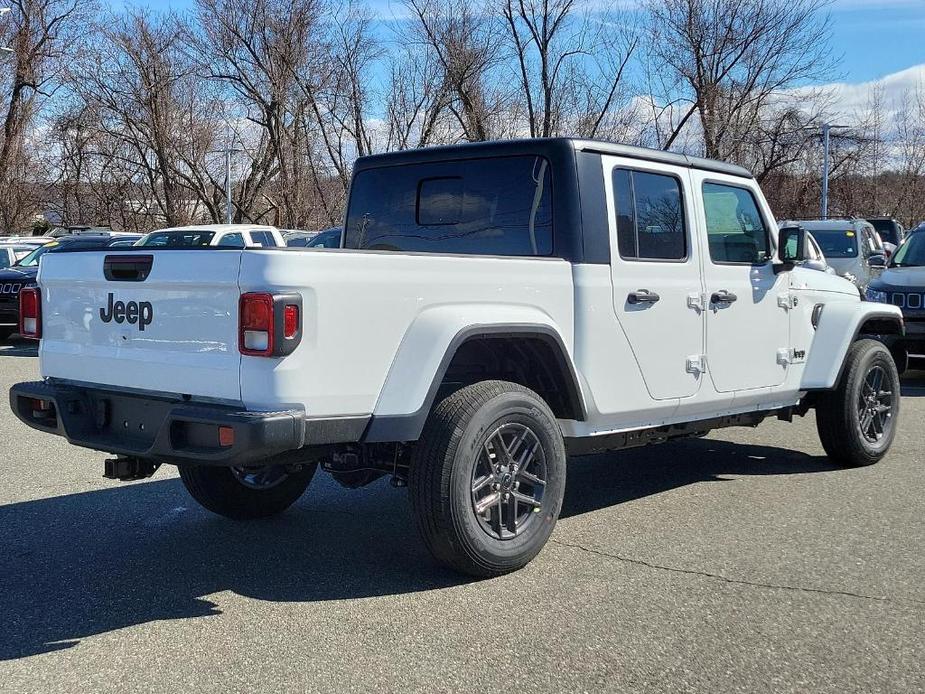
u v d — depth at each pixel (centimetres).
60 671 370
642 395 538
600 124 3256
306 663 374
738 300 600
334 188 3566
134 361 441
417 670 366
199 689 353
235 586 462
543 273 486
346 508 609
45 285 493
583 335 502
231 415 391
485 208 549
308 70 3397
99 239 1988
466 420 441
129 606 437
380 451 480
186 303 419
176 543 534
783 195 3772
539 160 524
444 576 472
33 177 3903
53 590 459
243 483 567
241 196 3581
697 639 393
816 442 807
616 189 530
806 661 372
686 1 3108
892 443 784
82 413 468
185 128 3466
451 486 438
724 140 3180
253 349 393
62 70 3656
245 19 3356
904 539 527
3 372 1298
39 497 633
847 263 1805
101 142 3631
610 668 367
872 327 754
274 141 3431
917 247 1210
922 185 4147
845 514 579
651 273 541
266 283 391
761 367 623
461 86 3341
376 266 419
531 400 470
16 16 3697
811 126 3325
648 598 438
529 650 383
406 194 594
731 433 852
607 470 708
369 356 418
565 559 495
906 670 365
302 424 396
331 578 472
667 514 582
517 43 3275
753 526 554
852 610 423
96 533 553
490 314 457
